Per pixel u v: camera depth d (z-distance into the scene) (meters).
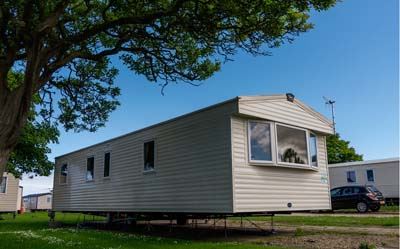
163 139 12.50
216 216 12.15
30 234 12.02
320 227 13.27
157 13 9.13
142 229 14.24
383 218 15.58
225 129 10.22
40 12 9.00
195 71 11.35
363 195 21.53
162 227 15.02
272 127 10.97
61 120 13.00
